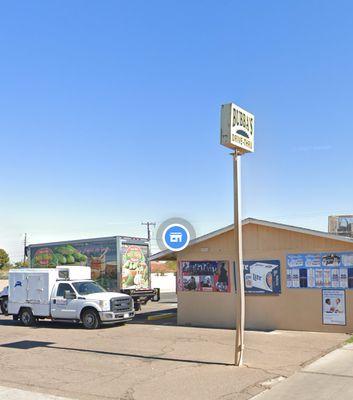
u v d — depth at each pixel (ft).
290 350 41.47
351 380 30.63
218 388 29.30
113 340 49.26
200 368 34.78
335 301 52.16
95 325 59.52
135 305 80.94
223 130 34.09
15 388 30.09
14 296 66.49
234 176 35.40
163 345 45.34
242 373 32.99
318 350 41.37
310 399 26.63
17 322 69.36
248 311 57.00
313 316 53.26
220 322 58.90
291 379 31.22
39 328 61.57
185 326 59.67
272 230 56.34
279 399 26.78
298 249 54.70
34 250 90.22
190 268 61.41
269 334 51.21
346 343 44.60
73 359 39.27
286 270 55.16
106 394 28.58
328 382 30.19
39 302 64.08
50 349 44.42
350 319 51.24
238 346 35.35
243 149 35.70
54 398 27.71
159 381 31.30
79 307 60.70
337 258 52.42
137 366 35.99
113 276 79.56
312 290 53.57
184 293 61.57
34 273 65.31
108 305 59.67
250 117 36.55
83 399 27.61
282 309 55.11
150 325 61.57
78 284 63.16
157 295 85.25
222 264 59.36
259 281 56.70
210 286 59.93
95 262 81.92
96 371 34.58
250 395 27.73
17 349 44.70
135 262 82.28
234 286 58.39
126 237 81.35
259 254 56.95
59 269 65.72
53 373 34.19
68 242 85.51
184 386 29.94
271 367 34.71
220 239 59.77
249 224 57.82
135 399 27.50
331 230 67.92
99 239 81.87
